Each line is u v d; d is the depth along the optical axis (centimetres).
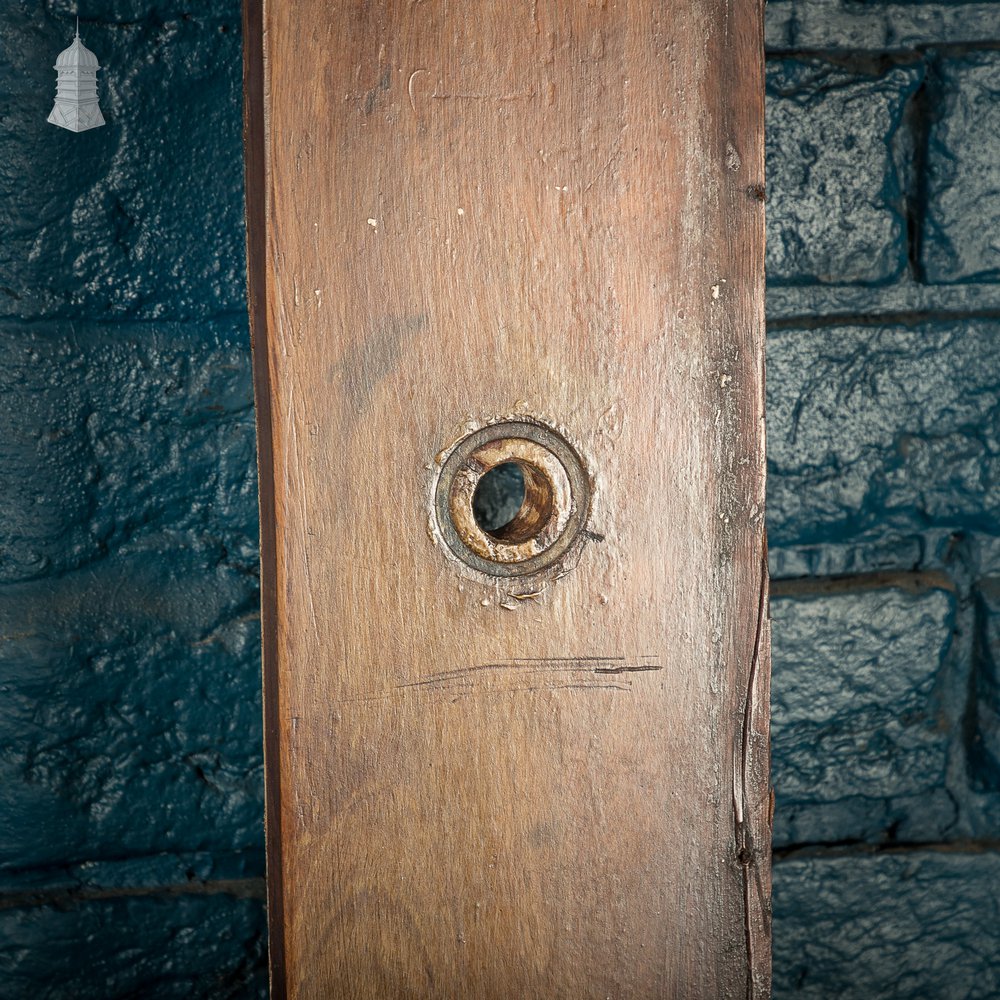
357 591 31
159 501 38
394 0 30
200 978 39
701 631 32
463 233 31
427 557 31
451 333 31
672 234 31
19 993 38
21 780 37
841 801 40
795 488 39
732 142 31
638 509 31
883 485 40
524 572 31
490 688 31
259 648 38
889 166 39
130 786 38
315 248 30
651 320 31
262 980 39
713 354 32
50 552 37
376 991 31
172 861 39
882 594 40
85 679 38
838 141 38
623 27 31
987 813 41
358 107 30
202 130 37
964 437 40
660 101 31
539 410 31
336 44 30
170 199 37
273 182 30
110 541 37
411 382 31
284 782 31
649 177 31
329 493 31
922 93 39
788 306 39
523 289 31
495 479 37
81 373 37
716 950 32
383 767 31
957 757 41
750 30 31
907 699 40
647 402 31
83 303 37
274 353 30
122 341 37
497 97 31
